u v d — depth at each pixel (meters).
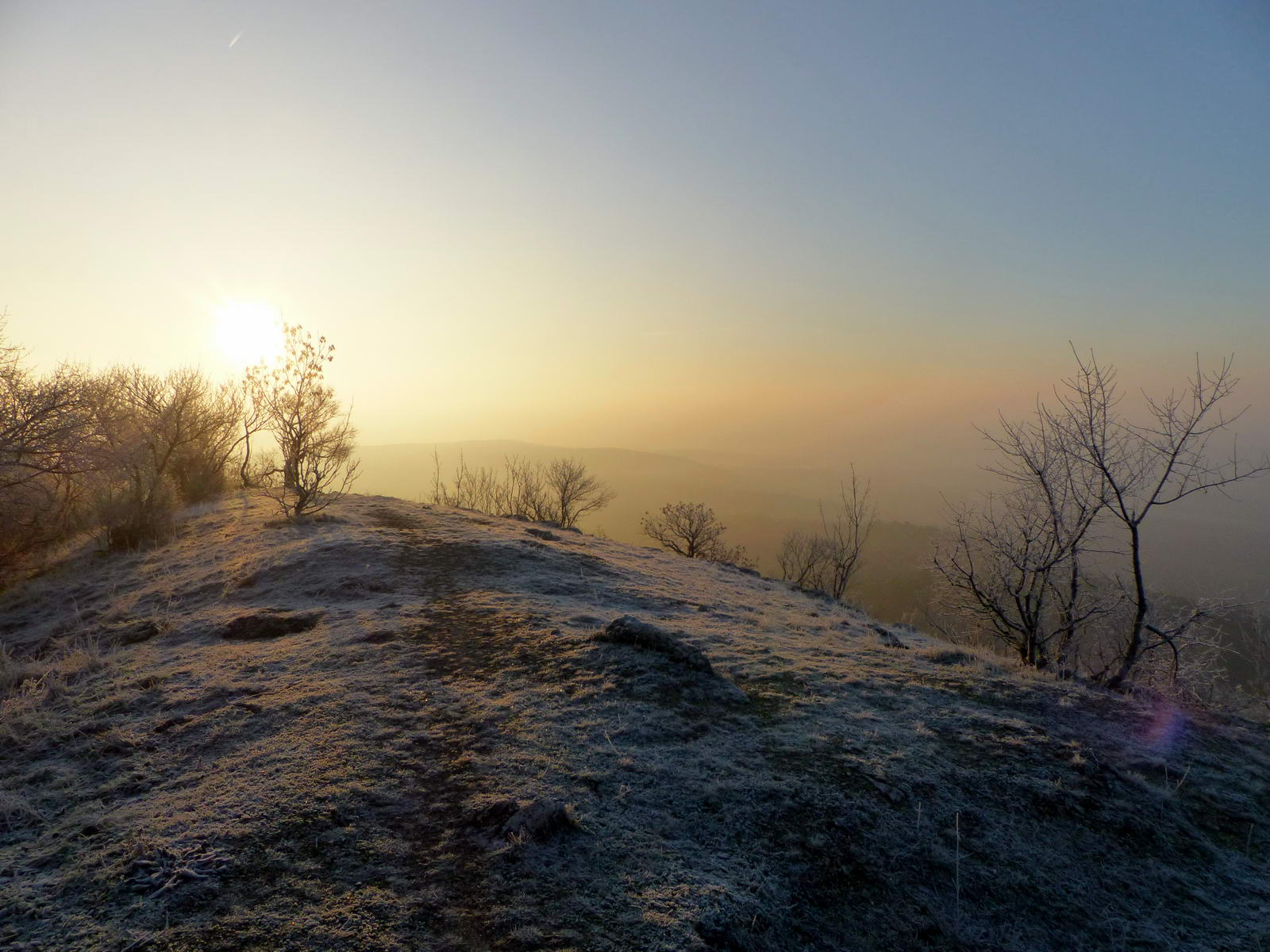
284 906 3.66
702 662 7.57
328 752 5.41
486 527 19.22
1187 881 4.96
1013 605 13.19
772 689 7.60
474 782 5.03
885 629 14.88
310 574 12.14
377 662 7.69
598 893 3.91
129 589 12.59
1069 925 4.36
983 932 4.18
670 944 3.53
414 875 3.98
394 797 4.80
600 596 12.12
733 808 4.95
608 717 6.31
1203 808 5.95
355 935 3.47
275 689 6.84
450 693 6.81
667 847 4.44
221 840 4.20
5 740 5.88
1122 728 7.38
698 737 6.10
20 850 4.19
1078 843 5.16
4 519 16.28
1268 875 5.17
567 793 4.94
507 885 3.92
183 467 24.28
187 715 6.25
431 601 10.58
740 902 3.96
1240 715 9.71
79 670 7.79
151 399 22.75
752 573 24.25
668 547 35.75
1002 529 12.61
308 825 4.39
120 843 4.20
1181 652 11.43
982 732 6.77
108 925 3.47
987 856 4.84
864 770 5.65
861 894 4.30
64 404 16.39
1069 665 12.34
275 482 28.64
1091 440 11.15
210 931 3.45
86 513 18.59
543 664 7.66
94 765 5.35
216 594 11.46
